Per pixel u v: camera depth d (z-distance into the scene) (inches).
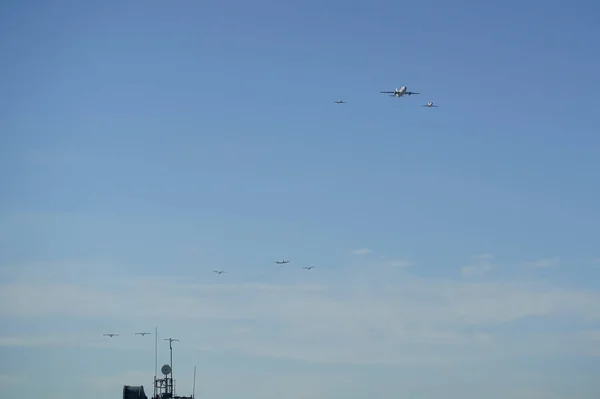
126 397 7224.4
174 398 7731.3
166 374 7844.5
